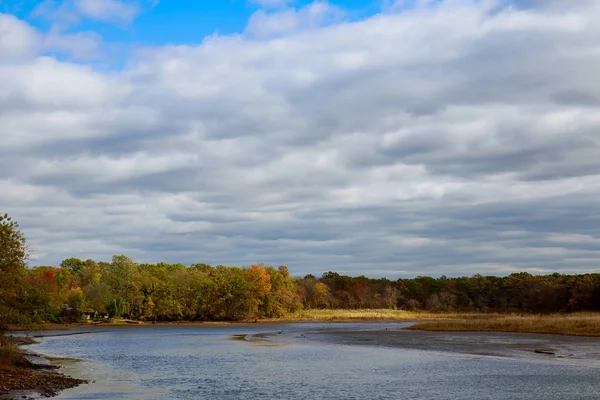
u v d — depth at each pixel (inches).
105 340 3592.5
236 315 6727.4
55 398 1298.0
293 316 7244.1
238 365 2058.3
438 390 1441.9
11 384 1406.3
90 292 6058.1
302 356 2381.9
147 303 6363.2
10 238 1765.5
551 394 1368.1
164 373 1822.1
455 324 4156.0
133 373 1820.9
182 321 6501.0
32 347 2989.7
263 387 1504.7
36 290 1897.1
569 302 6786.4
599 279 6678.2
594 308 6520.7
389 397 1346.0
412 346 2780.5
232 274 7076.8
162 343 3289.9
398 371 1833.2
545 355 2258.9
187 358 2343.8
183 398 1333.7
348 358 2273.6
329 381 1614.2
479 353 2389.3
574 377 1651.1
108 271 6584.6
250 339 3599.9
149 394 1386.6
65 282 6496.1
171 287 6515.8
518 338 3129.9
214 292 6653.5
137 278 6446.9
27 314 1840.6
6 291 1750.7
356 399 1320.1
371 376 1716.3
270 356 2400.3
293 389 1470.2
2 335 1877.5
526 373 1747.0
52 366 1921.8
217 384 1563.7
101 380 1642.5
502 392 1403.8
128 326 5723.4
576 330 3427.7
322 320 6914.4
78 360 2260.1
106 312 6171.3
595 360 2080.5
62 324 5733.3
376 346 2844.5
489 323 4042.8
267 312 7037.4
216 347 2950.3
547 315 6343.5
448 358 2215.8
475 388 1467.8
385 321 6545.3
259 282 6958.7
